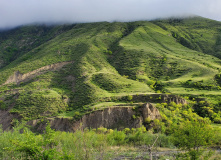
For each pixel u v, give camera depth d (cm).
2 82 10862
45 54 14038
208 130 1786
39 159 1166
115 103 6650
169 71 11362
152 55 13162
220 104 6750
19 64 13500
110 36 16938
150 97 6831
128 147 2642
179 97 6831
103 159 1390
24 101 7744
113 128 5419
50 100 7775
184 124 1964
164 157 1988
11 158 1270
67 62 12256
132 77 10675
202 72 10256
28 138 1282
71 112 6938
